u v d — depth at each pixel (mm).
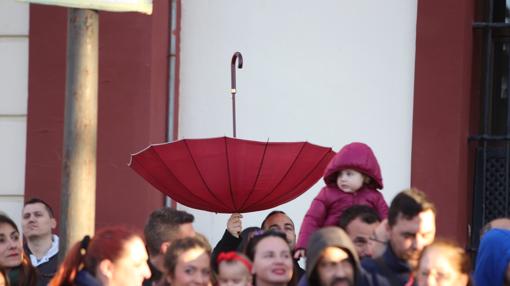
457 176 20891
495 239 16172
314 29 21781
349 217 16516
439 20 21062
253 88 21969
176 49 22109
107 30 21594
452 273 14328
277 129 21859
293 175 17703
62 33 21812
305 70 21797
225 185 17562
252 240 15891
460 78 20953
